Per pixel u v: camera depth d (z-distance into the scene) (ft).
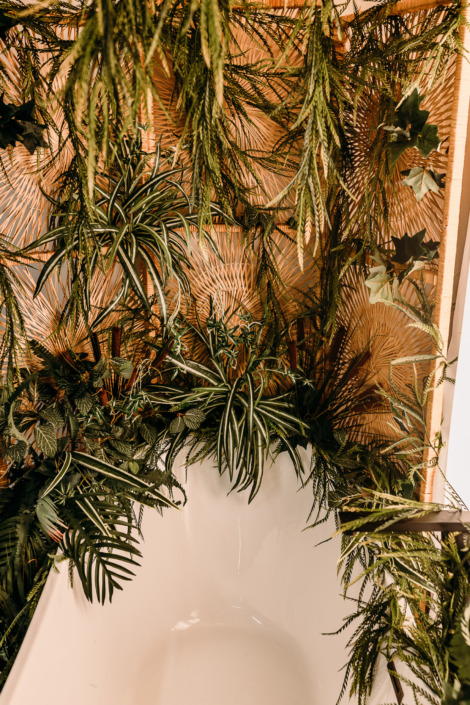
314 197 4.50
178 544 6.65
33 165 5.70
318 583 6.10
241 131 6.64
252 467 6.41
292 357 6.68
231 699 5.76
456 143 4.50
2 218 5.65
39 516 5.15
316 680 5.86
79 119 3.25
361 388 6.72
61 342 6.38
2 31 4.85
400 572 4.51
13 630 4.88
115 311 6.49
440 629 4.08
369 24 5.83
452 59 4.78
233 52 6.31
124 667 5.72
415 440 5.53
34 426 5.98
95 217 5.35
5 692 3.91
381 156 5.44
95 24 3.23
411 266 5.02
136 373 6.40
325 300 6.75
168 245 5.82
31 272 6.00
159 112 6.27
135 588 6.09
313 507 5.98
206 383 7.13
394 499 4.58
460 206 5.11
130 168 5.85
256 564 6.66
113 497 5.78
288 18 5.26
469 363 5.06
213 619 6.71
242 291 7.27
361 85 5.17
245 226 6.51
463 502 5.30
